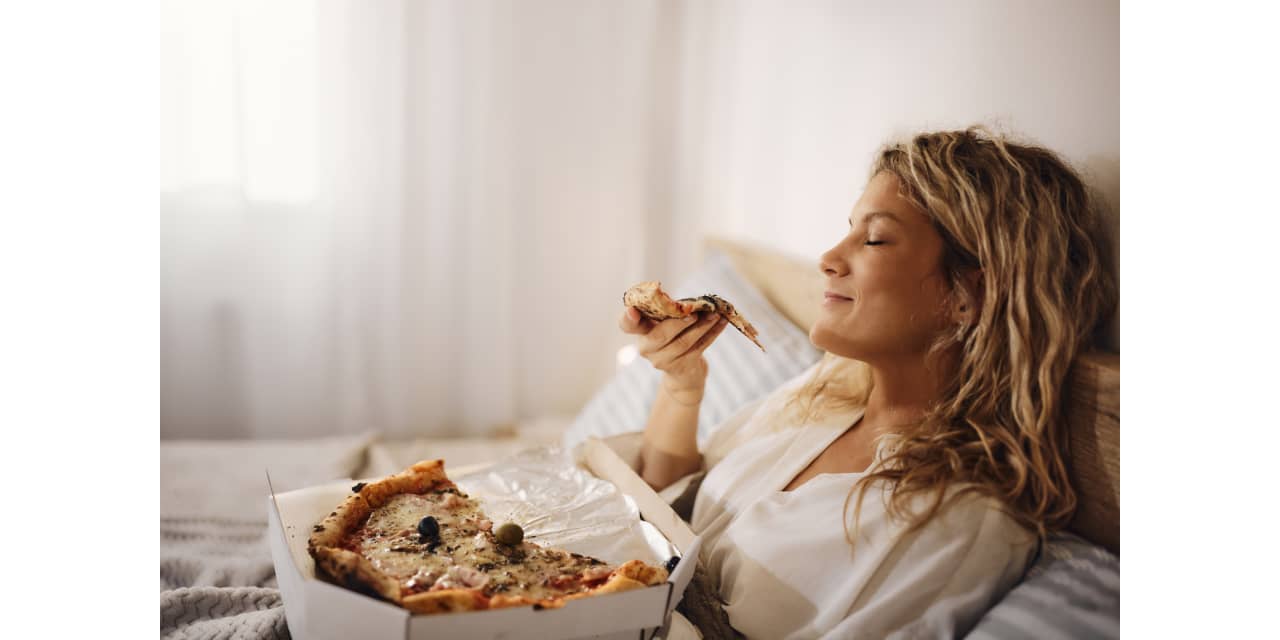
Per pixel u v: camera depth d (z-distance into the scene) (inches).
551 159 92.7
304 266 88.6
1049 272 38.7
